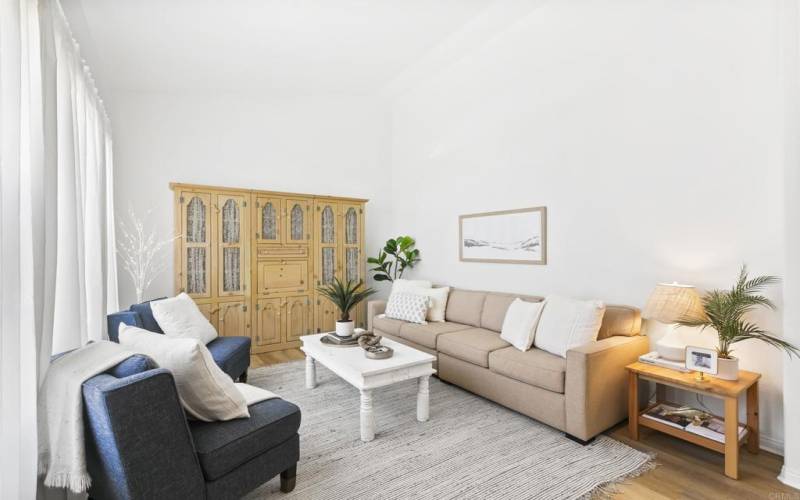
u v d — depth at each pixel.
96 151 2.62
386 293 5.66
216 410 1.68
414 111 5.29
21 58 1.30
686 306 2.36
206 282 4.00
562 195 3.47
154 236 4.13
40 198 1.42
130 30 2.91
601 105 3.18
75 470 1.33
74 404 1.33
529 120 3.76
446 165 4.76
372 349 2.71
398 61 4.47
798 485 1.93
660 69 2.82
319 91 5.04
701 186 2.61
